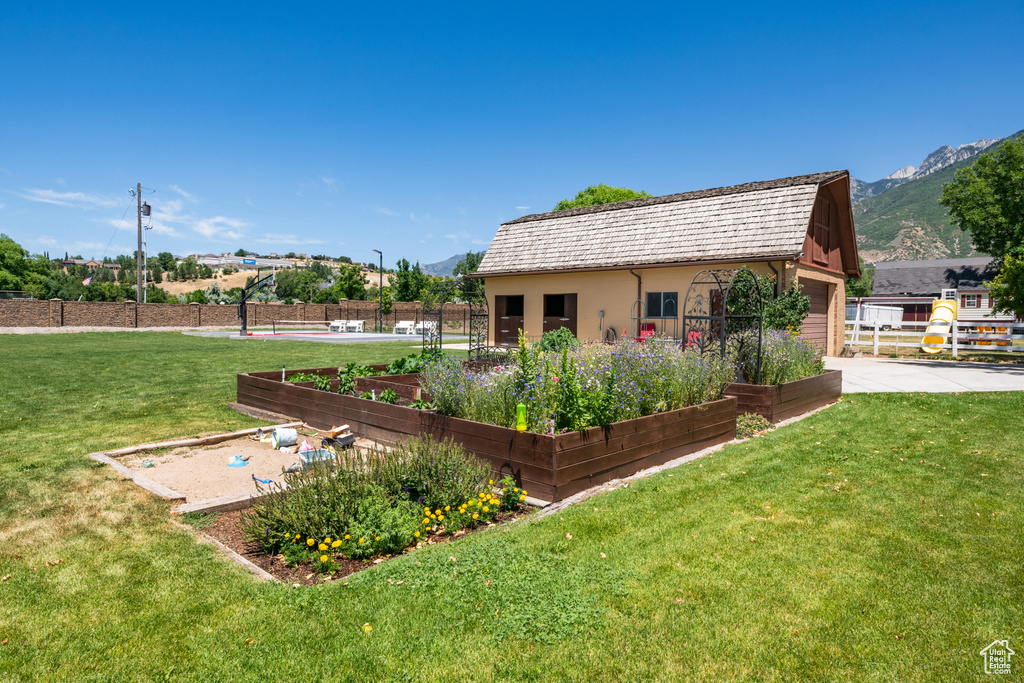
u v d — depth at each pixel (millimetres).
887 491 4672
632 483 4918
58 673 2375
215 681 2340
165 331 28891
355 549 3547
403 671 2412
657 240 16641
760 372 7973
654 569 3299
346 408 6887
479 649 2562
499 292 20484
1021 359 15711
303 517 3615
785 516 4129
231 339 22453
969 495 4535
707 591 3045
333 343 20750
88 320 31000
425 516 3982
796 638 2629
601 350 7812
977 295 41750
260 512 3814
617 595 3010
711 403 6363
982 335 18969
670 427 5730
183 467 5637
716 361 7613
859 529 3877
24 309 29031
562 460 4516
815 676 2375
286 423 7609
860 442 6363
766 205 14922
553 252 19141
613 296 17203
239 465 5723
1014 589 3039
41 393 9414
